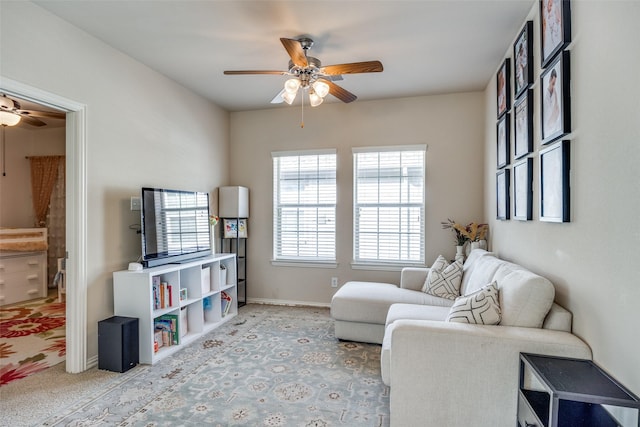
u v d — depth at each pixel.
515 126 2.81
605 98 1.53
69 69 2.67
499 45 3.04
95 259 2.90
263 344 3.35
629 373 1.36
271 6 2.46
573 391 1.33
